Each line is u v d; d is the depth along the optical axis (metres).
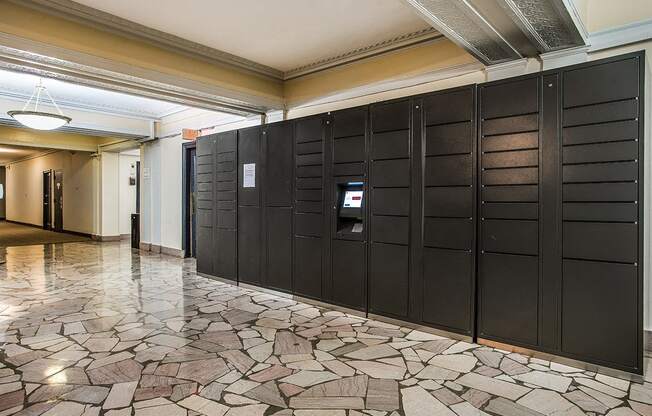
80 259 7.83
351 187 4.25
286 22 3.99
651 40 3.08
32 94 6.56
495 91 3.18
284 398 2.42
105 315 4.12
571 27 2.94
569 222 2.87
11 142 9.67
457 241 3.40
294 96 5.70
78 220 12.46
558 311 2.92
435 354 3.11
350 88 5.03
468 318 3.35
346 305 4.21
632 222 2.63
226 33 4.25
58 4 3.46
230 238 5.58
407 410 2.29
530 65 3.59
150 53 4.23
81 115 7.61
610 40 3.20
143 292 5.13
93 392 2.49
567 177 2.87
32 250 9.16
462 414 2.24
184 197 7.99
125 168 11.59
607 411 2.27
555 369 2.83
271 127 4.96
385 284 3.88
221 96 5.04
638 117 2.59
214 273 5.87
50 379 2.67
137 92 4.84
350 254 4.16
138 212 9.77
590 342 2.80
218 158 5.73
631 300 2.64
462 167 3.36
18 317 4.03
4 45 3.29
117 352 3.13
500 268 3.19
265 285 5.09
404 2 2.57
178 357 3.04
